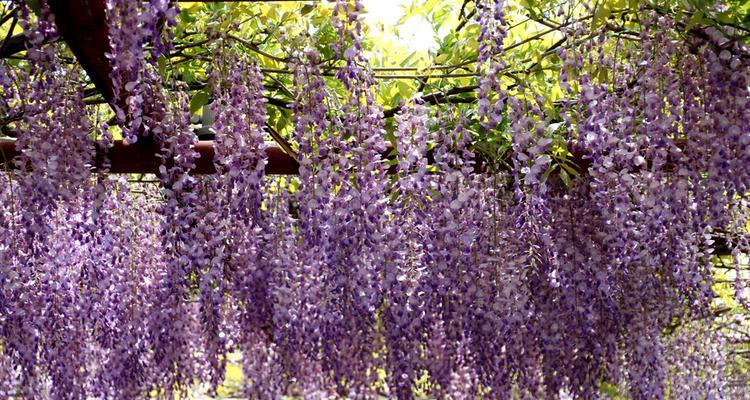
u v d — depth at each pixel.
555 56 2.66
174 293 2.79
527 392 3.35
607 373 3.25
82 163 2.63
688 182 2.61
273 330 3.18
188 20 2.60
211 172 2.86
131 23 1.94
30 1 2.06
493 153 2.90
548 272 3.13
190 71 2.86
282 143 2.88
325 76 2.88
